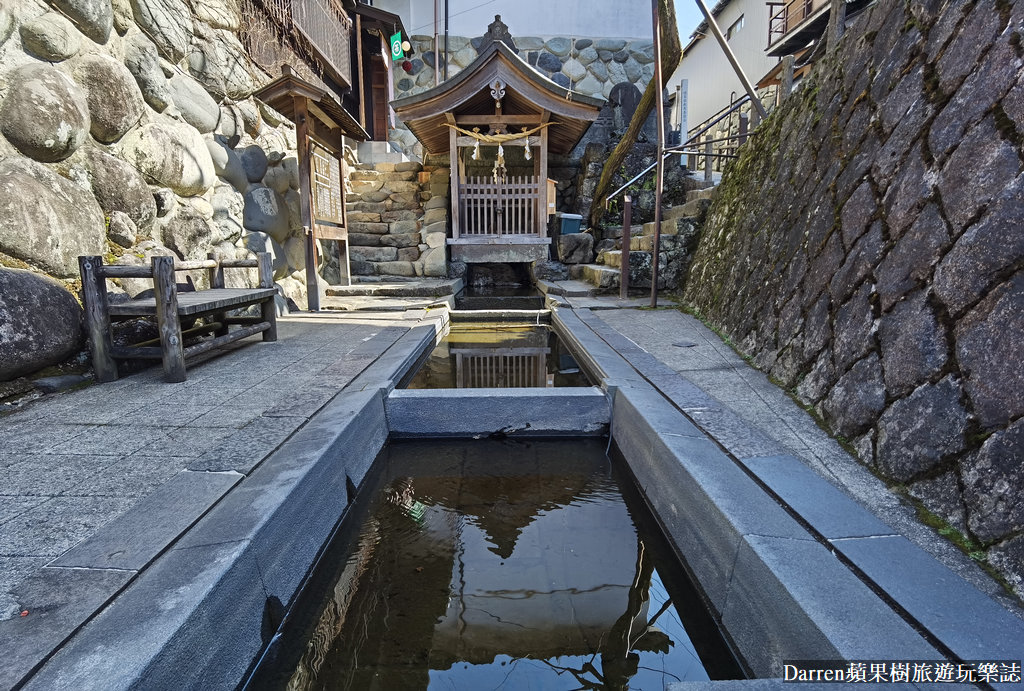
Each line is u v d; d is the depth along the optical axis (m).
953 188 2.04
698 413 2.58
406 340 4.42
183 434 2.29
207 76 5.05
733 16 17.53
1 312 2.61
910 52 2.71
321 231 6.25
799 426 2.44
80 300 3.22
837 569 1.38
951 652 1.11
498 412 3.13
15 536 1.51
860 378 2.29
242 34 5.89
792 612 1.27
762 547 1.48
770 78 13.00
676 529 2.08
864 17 3.59
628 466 2.78
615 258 8.08
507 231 9.39
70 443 2.19
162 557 1.41
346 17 9.97
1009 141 1.81
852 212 2.80
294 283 6.29
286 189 6.40
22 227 2.82
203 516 1.62
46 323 2.87
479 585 1.94
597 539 2.25
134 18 4.02
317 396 2.84
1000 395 1.59
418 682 1.51
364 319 5.49
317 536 2.02
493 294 8.73
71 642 1.11
